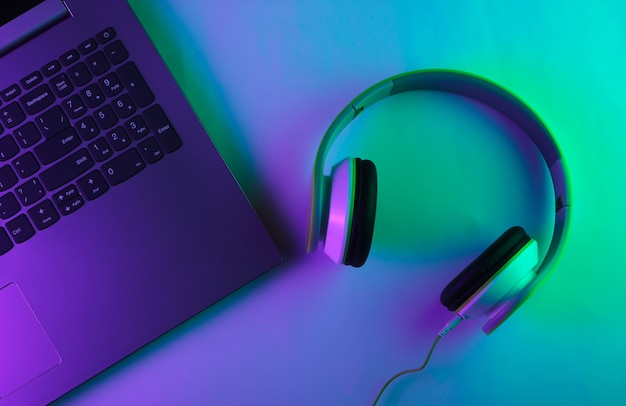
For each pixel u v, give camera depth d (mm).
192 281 539
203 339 578
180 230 541
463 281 497
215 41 616
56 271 535
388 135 597
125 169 541
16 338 533
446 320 580
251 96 607
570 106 613
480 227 589
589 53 617
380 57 617
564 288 590
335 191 476
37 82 547
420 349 580
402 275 584
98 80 547
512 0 621
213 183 545
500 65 617
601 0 619
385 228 587
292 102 608
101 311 535
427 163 595
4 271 534
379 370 579
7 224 536
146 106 546
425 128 599
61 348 534
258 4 622
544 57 618
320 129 604
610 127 610
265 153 598
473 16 621
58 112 543
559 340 582
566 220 518
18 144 541
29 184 538
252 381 577
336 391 578
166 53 610
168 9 618
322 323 581
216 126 600
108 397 572
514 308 495
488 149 598
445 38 621
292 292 582
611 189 602
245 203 546
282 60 615
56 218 536
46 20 548
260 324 580
